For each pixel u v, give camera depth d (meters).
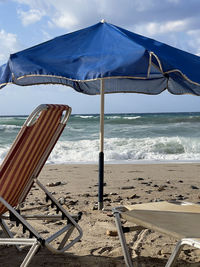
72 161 11.64
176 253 2.22
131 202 5.12
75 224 3.08
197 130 24.34
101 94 4.60
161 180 7.21
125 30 4.15
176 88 4.95
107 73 3.02
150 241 3.51
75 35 3.93
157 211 2.89
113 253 3.17
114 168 9.15
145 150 14.67
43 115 2.69
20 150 2.58
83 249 3.28
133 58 3.09
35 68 3.18
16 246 3.18
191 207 3.04
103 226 3.99
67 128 27.42
